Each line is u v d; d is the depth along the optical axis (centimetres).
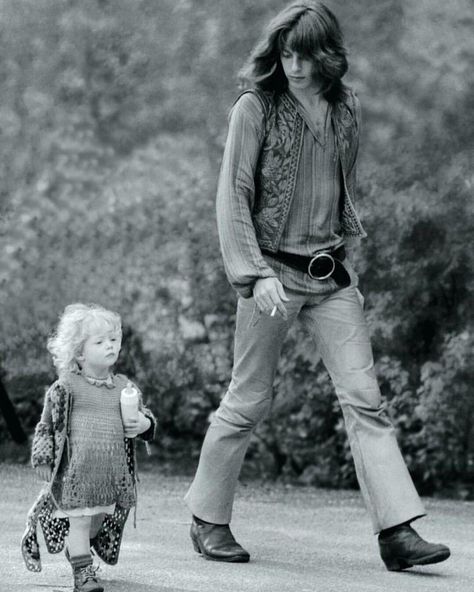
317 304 1373
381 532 1345
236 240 1320
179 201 2573
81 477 1204
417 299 2345
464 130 2317
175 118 2595
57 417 1210
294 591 1228
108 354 1234
